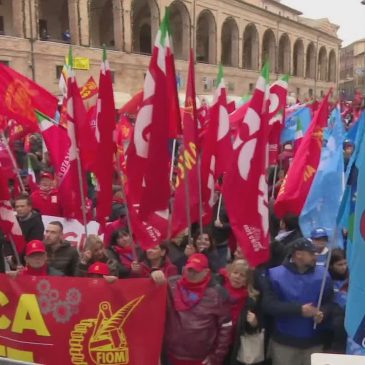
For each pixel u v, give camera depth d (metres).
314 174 6.63
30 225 7.05
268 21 59.06
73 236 7.43
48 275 4.99
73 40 35.53
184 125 5.52
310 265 4.70
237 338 4.66
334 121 6.92
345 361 2.73
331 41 77.44
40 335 4.54
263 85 5.15
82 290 4.49
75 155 5.84
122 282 4.45
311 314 4.53
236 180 5.21
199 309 4.34
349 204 4.52
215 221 7.44
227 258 7.23
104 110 5.27
